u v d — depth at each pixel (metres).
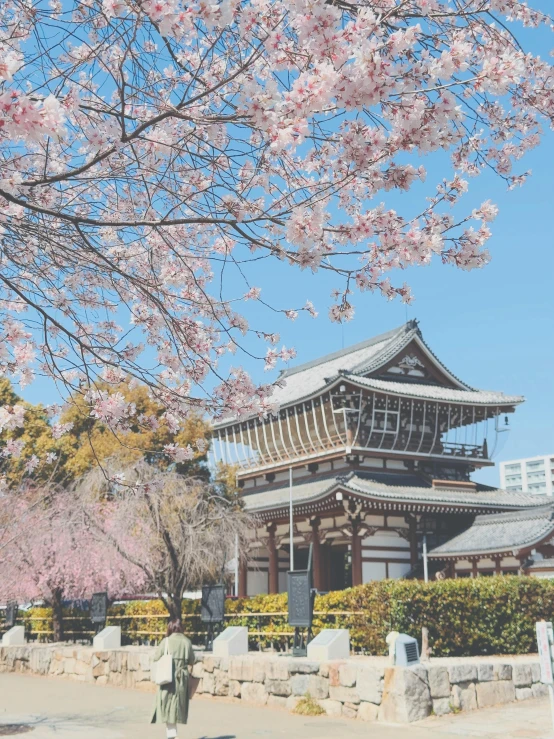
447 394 38.03
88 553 20.17
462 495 35.41
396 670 11.05
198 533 19.58
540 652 8.25
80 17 5.57
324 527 34.28
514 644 15.14
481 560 30.86
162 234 6.75
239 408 7.02
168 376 7.50
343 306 6.29
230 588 38.00
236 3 4.34
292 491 37.44
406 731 10.16
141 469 18.84
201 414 7.05
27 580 21.83
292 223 5.01
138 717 12.34
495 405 38.16
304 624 14.00
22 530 20.62
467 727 10.24
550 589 16.06
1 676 20.22
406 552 33.25
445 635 14.41
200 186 6.70
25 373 7.40
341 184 5.46
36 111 3.67
